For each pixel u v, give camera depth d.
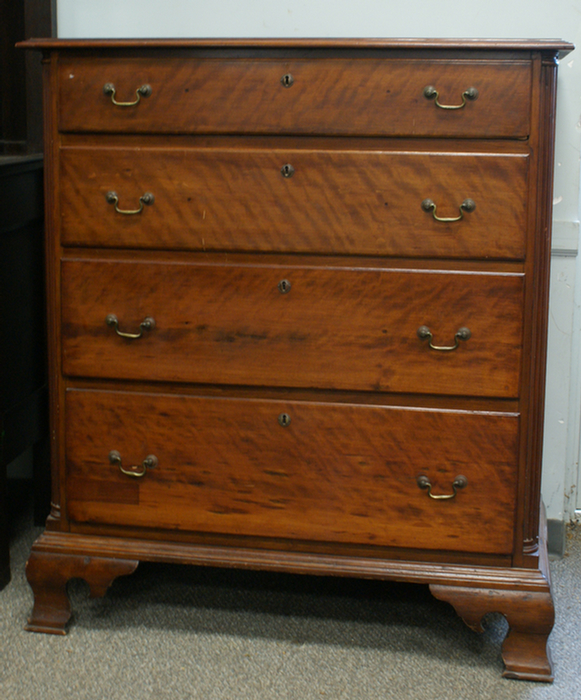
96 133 1.47
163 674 1.46
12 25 1.96
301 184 1.42
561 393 1.95
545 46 1.34
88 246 1.50
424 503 1.49
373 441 1.48
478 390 1.45
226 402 1.51
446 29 1.86
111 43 1.42
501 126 1.38
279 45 1.38
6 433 1.75
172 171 1.45
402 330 1.45
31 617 1.60
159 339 1.50
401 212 1.42
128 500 1.56
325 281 1.45
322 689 1.43
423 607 1.73
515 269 1.42
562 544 1.98
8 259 1.75
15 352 1.80
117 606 1.69
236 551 1.55
